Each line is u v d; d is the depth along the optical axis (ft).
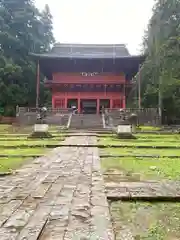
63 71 151.94
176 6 134.21
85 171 23.81
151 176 23.43
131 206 15.52
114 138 67.67
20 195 15.97
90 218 12.26
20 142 54.85
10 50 174.29
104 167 27.78
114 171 25.62
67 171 23.79
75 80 149.89
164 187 19.07
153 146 48.75
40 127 67.51
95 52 156.66
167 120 155.84
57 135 72.54
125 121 105.70
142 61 141.90
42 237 10.25
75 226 11.32
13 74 156.76
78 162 29.07
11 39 168.04
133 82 160.15
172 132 88.28
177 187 19.10
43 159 31.32
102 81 148.56
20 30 179.22
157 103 160.45
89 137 67.21
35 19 187.21
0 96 156.25
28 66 170.81
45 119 110.93
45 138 65.26
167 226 12.69
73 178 20.84
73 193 16.43
